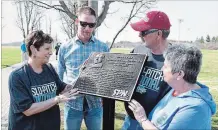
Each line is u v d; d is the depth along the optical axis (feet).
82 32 10.89
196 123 5.60
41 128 8.51
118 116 18.69
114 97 7.67
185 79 6.00
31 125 8.36
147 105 7.95
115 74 8.25
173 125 5.79
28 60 8.62
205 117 5.65
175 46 6.20
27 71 8.29
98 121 11.47
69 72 11.23
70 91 8.56
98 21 18.30
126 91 7.59
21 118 8.30
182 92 6.19
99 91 8.13
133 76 7.87
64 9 19.25
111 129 8.72
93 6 17.66
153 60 8.18
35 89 8.32
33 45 8.20
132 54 8.46
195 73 5.95
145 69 8.21
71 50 11.15
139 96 8.09
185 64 5.88
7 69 38.81
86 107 11.29
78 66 11.07
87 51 11.12
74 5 22.53
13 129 8.39
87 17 10.76
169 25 8.15
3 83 29.60
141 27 8.11
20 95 8.04
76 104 11.08
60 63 11.59
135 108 6.98
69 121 11.30
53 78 8.97
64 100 8.34
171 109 6.16
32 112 8.14
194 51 5.98
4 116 18.85
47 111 8.65
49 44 8.34
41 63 8.48
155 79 7.91
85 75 8.87
